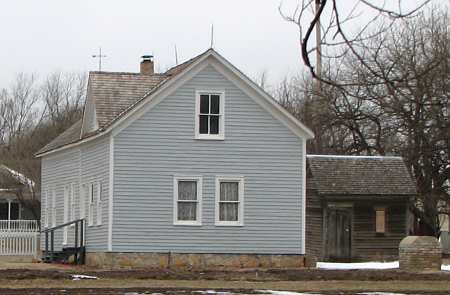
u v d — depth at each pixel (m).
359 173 49.41
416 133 49.00
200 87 43.06
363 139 54.66
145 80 46.84
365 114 53.12
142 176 42.34
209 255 42.66
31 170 72.19
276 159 43.53
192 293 28.11
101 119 44.31
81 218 46.38
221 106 43.22
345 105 53.38
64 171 50.81
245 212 43.09
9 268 40.94
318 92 55.81
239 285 31.75
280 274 37.12
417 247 40.28
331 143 59.53
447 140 50.22
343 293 28.81
